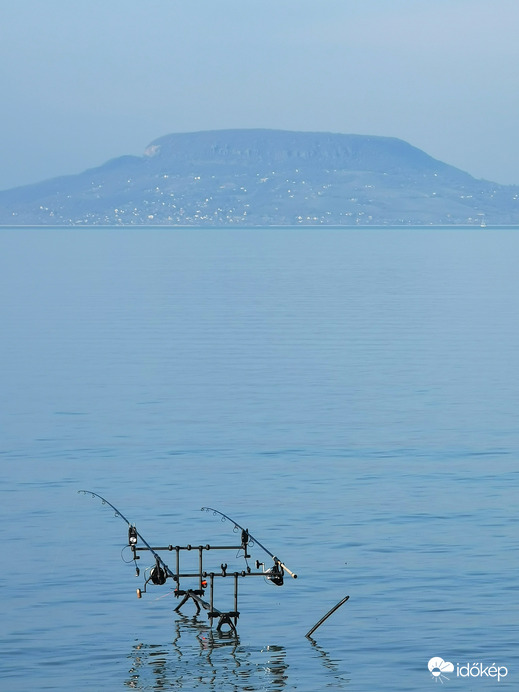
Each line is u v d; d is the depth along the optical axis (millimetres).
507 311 171125
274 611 44469
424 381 98125
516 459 67500
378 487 61000
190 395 91312
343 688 38469
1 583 47219
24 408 85812
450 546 50906
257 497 59188
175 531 53594
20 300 196750
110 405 86938
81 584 47188
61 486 61844
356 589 46219
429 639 41750
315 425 78375
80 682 38906
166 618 44031
